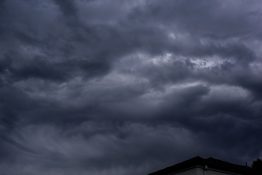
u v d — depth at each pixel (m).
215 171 33.12
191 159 33.31
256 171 36.94
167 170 35.38
